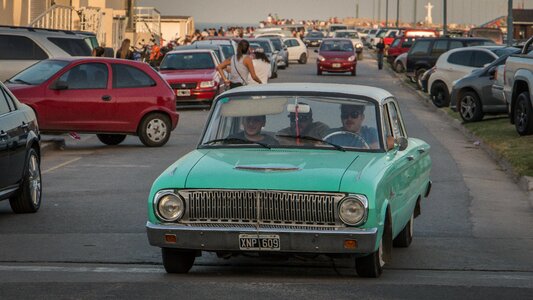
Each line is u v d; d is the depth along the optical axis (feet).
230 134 43.34
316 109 43.45
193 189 38.60
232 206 38.40
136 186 69.77
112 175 75.66
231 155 41.47
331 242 37.83
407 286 38.60
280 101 43.75
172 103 96.58
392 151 43.39
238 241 38.19
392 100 46.62
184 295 36.35
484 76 119.55
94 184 70.69
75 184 70.64
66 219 56.34
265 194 38.19
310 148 42.37
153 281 39.37
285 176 38.58
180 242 38.60
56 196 65.00
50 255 46.06
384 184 39.37
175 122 97.14
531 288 38.88
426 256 47.03
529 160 81.00
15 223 54.90
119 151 92.68
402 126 48.26
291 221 38.17
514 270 44.01
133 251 47.14
